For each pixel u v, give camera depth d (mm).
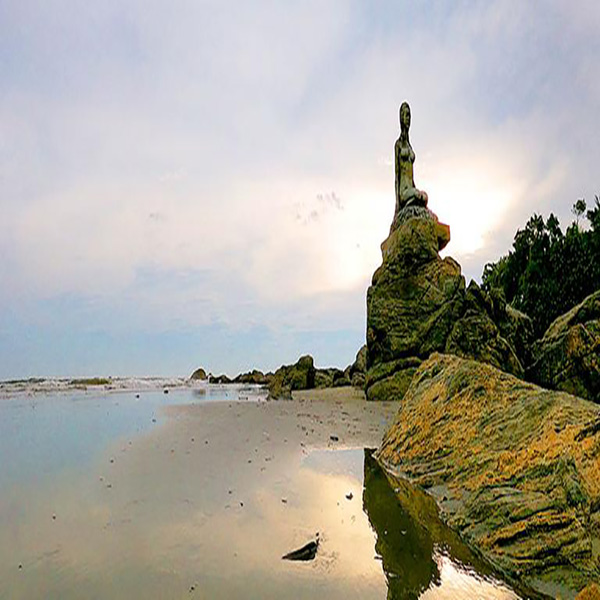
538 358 18781
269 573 4742
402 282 23031
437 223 24156
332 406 18688
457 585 4625
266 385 35438
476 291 21250
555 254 36438
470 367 9352
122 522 5957
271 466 8719
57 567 4770
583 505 5090
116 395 24156
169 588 4395
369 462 9203
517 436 7078
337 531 5859
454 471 7445
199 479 7793
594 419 6160
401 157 29062
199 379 52375
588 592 3963
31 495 6938
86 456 9297
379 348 22766
